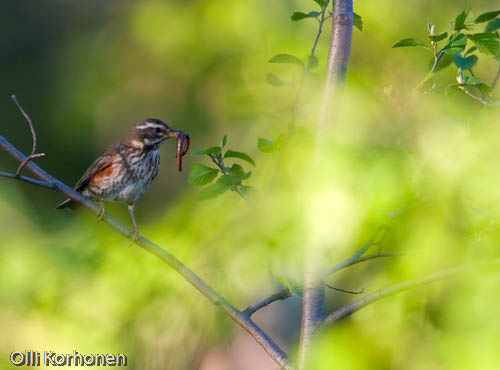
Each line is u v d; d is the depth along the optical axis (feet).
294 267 24.58
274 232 25.08
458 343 19.04
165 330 28.76
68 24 59.77
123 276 28.40
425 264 21.93
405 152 19.79
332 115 20.68
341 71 21.06
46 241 29.81
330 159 19.34
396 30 36.65
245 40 42.96
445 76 26.89
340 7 21.42
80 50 56.08
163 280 28.50
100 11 58.29
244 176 22.66
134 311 28.35
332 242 20.06
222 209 29.07
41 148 54.70
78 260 28.60
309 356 20.12
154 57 51.80
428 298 23.47
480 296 19.39
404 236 21.58
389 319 23.84
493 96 19.98
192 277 23.22
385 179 18.84
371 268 29.01
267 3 42.50
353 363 21.38
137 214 52.26
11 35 60.44
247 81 41.70
